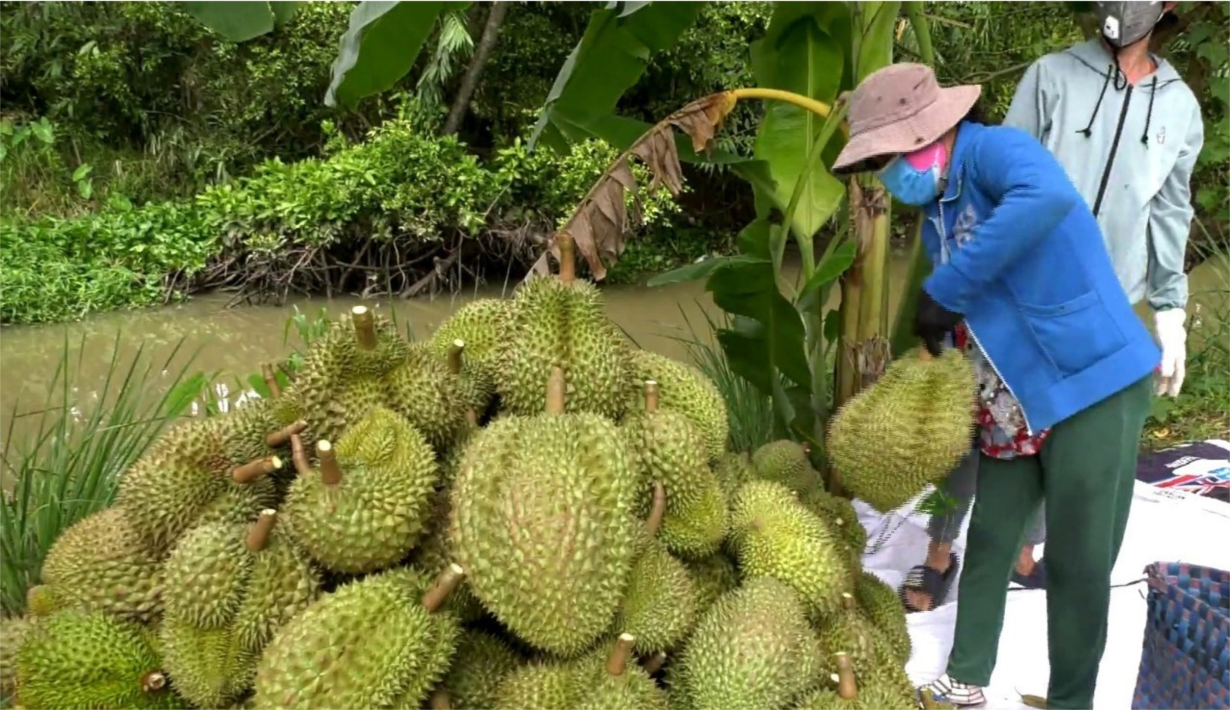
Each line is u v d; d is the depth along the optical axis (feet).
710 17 34.65
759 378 10.09
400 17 8.55
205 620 4.77
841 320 9.34
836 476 9.44
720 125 8.90
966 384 6.77
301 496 4.90
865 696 5.22
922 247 9.34
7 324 25.12
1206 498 11.89
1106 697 8.49
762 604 5.32
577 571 4.50
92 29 36.22
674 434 5.63
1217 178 22.11
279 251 29.17
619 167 8.04
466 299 30.73
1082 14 9.59
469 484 4.77
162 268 28.76
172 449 5.39
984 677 8.18
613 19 9.00
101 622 5.05
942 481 7.55
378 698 4.34
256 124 37.04
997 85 26.61
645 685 4.86
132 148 37.96
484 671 5.00
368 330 5.51
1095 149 8.95
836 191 9.57
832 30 9.34
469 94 33.78
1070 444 7.15
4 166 33.81
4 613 7.80
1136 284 9.20
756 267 8.82
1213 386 16.48
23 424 16.08
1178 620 6.84
